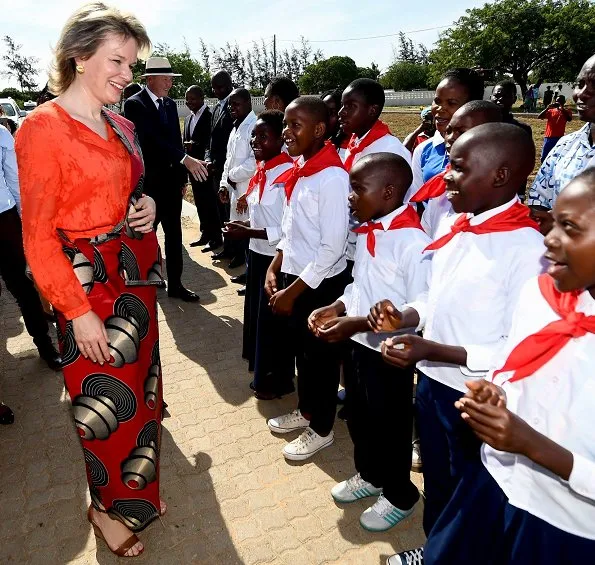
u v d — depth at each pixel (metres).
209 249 6.50
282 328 3.19
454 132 2.21
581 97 2.58
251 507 2.53
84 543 2.34
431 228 2.60
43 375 3.75
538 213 1.72
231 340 4.26
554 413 1.23
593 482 1.12
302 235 2.65
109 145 1.85
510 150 1.54
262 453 2.92
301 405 3.06
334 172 2.45
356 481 2.55
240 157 4.88
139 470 2.14
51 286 1.79
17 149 1.73
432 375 1.89
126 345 2.01
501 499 1.47
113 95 1.80
